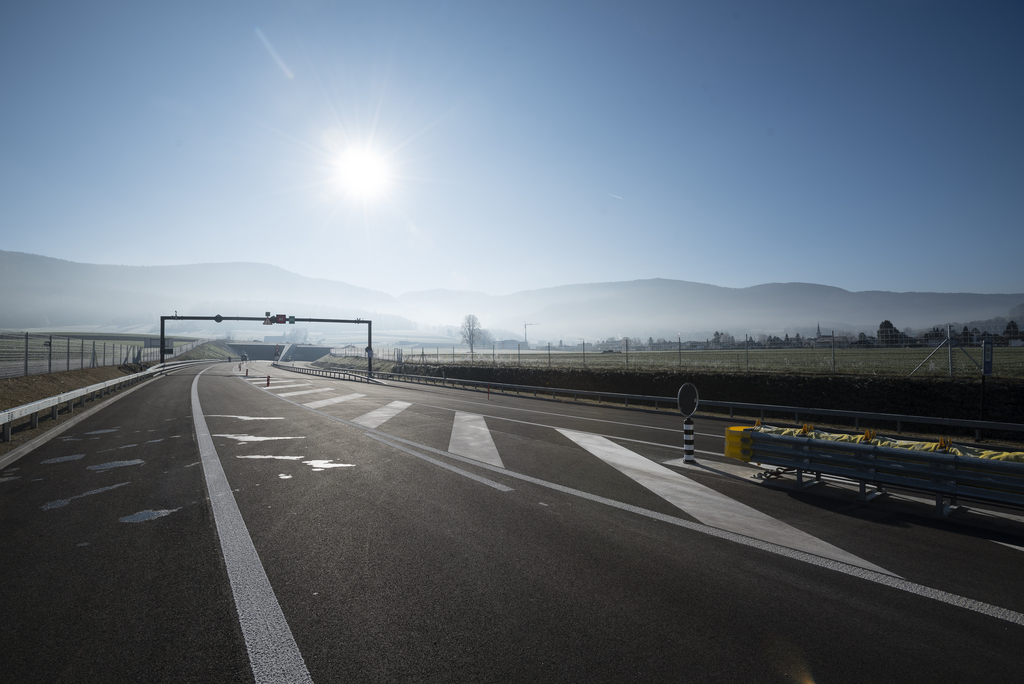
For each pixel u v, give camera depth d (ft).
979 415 57.11
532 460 32.40
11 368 65.21
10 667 10.67
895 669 10.65
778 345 176.45
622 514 21.29
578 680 10.24
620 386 94.27
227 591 14.25
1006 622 12.62
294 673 10.50
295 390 94.99
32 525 19.93
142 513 21.44
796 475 27.66
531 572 15.49
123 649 11.39
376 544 17.85
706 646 11.46
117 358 137.90
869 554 17.06
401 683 10.16
